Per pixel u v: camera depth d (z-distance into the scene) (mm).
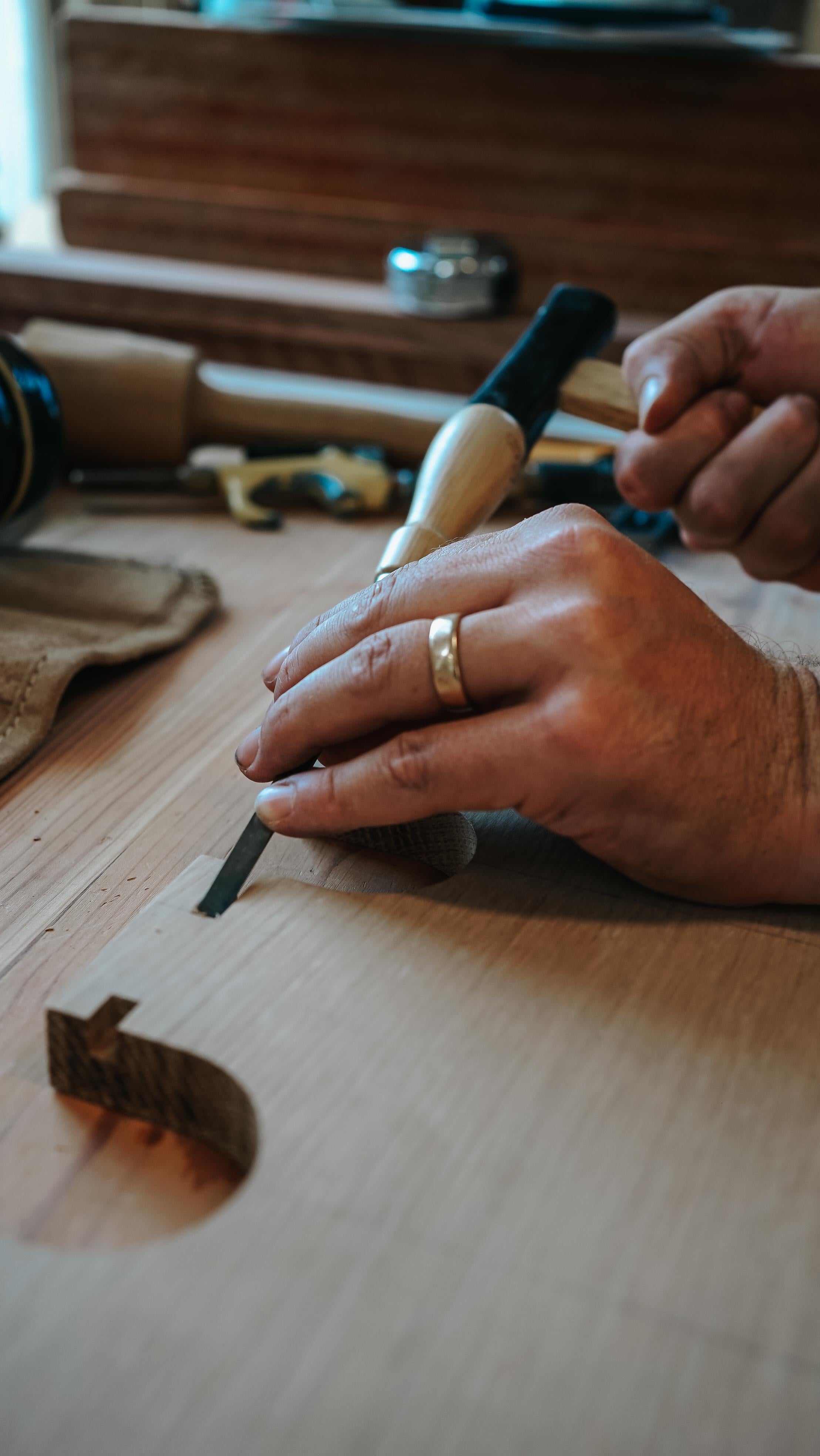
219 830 692
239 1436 340
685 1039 506
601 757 533
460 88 1503
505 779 544
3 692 776
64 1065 504
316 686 588
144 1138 496
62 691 784
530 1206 419
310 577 1069
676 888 594
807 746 585
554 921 581
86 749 777
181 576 991
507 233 1547
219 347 1556
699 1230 416
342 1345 367
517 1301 385
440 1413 350
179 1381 355
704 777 551
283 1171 425
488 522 1163
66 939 593
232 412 1280
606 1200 424
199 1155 489
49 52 2031
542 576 564
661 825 557
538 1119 457
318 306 1483
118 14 1576
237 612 993
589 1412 354
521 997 522
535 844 656
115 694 851
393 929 565
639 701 537
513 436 817
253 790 736
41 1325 370
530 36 1438
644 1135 454
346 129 1561
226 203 1600
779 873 584
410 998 516
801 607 1044
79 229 1669
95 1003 495
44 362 1204
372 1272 391
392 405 1435
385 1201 416
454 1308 381
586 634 537
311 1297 382
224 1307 377
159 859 662
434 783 551
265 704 846
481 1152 439
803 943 578
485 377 1480
